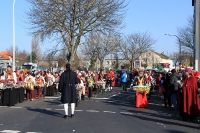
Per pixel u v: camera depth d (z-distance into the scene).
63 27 30.56
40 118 11.43
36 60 72.81
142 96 15.41
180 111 11.63
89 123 10.39
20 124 10.11
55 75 26.11
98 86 23.50
